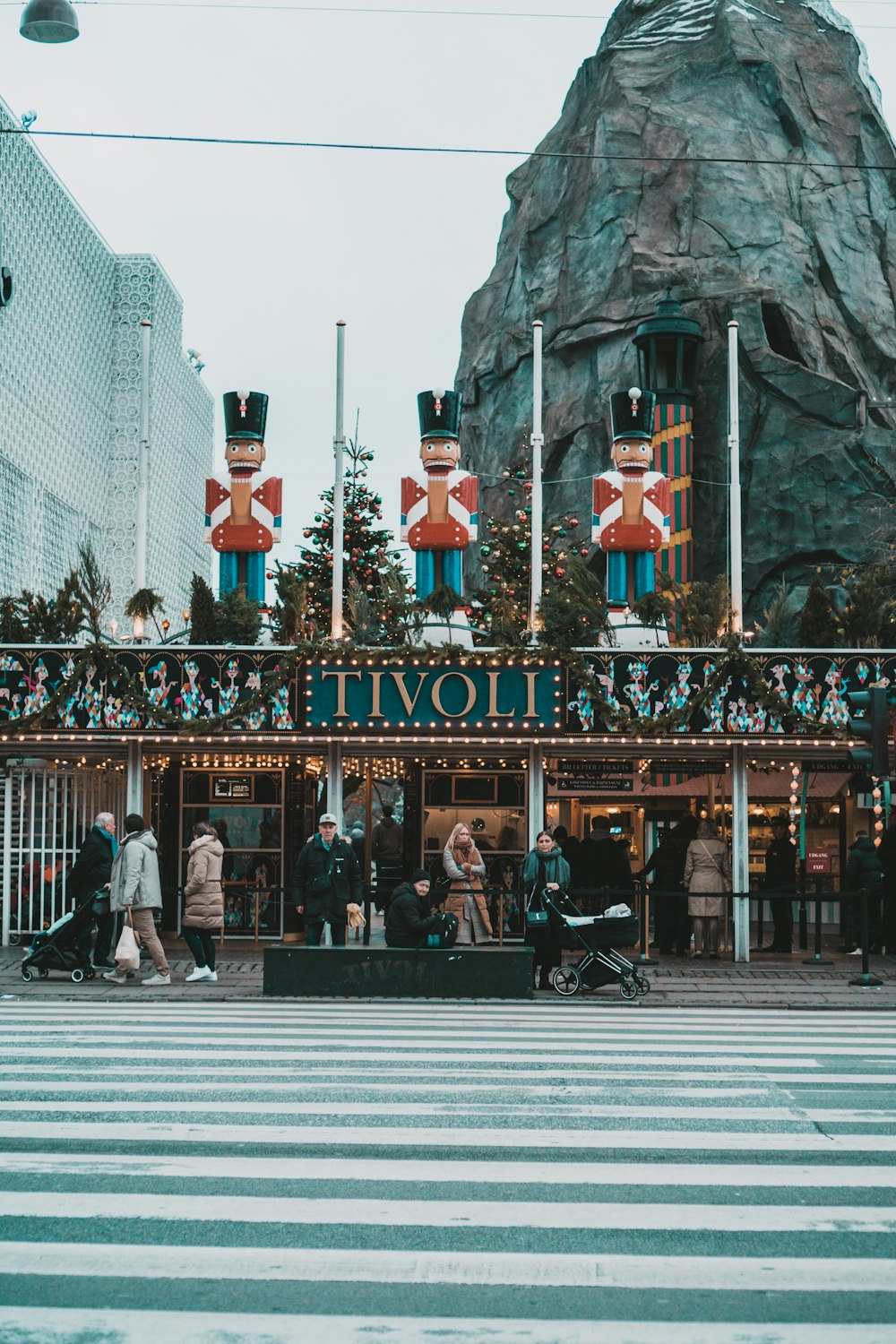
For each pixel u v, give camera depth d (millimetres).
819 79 57500
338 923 16359
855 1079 10648
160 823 20422
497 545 32156
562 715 18578
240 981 16375
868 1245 6629
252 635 19469
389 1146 8438
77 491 128500
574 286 54188
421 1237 6691
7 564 113625
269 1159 8117
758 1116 9336
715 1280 6145
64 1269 6215
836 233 54656
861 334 53656
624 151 54938
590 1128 8945
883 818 21516
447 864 18344
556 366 54000
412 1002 14969
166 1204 7195
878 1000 15438
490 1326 5586
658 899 19703
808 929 23266
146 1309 5730
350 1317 5664
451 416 21031
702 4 59188
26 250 116938
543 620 19062
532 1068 10992
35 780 19594
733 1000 15336
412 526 20859
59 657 18766
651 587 21312
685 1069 11031
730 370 20500
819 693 18688
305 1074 10648
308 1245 6570
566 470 52344
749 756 20016
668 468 48781
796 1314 5758
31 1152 8250
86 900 16344
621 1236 6746
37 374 119375
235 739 18844
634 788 20156
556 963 16125
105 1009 14289
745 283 51344
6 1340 5387
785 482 49156
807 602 19641
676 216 53406
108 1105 9539
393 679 18625
